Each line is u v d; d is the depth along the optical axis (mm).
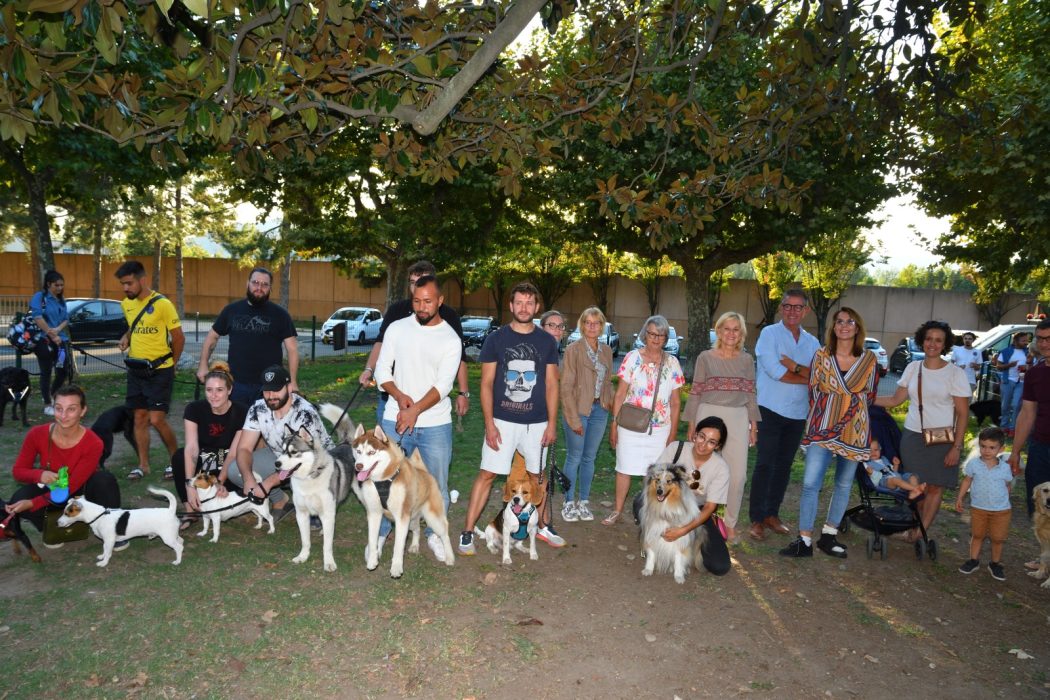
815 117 5656
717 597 4582
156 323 6395
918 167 6570
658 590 4672
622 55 5430
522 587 4613
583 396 5910
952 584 5016
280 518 5691
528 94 5363
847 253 31250
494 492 6945
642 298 36188
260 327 5902
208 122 3537
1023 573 5289
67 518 4559
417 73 4172
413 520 5160
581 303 37812
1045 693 3529
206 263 41812
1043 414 5238
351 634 3809
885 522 5332
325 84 4266
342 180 15586
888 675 3662
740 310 35406
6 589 4246
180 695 3158
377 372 4828
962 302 32406
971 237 14125
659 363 5652
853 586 4875
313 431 5207
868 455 5180
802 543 5383
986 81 11180
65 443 4820
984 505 5129
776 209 14352
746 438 5465
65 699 3086
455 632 3891
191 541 5242
